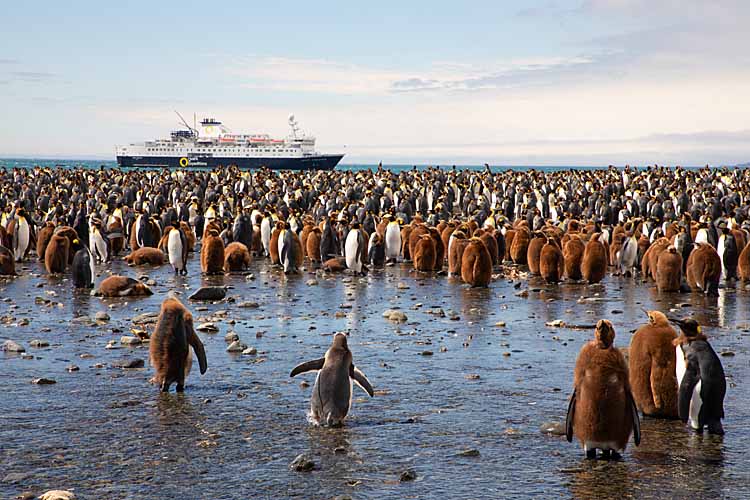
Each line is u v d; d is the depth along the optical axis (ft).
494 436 30.19
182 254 87.35
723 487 24.71
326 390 31.71
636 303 67.15
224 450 28.53
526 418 32.68
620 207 159.53
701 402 29.68
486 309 64.18
